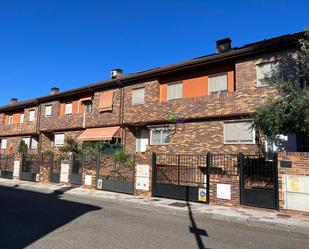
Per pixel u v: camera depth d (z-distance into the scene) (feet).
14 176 77.71
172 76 66.23
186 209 37.63
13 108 113.80
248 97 52.60
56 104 93.97
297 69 45.27
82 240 22.70
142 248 21.18
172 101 63.67
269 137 43.70
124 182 51.72
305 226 28.96
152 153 48.78
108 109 75.97
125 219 31.42
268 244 23.88
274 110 39.14
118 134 72.74
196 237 25.00
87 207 38.37
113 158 55.16
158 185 47.32
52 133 98.43
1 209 35.37
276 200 35.83
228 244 23.26
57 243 21.72
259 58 52.13
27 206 37.91
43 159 70.69
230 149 54.24
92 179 57.77
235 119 54.54
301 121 36.04
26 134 106.01
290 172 35.06
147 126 68.28
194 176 57.11
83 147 73.77
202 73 61.52
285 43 48.19
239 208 38.17
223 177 40.45
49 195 49.67
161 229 27.40
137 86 70.95
